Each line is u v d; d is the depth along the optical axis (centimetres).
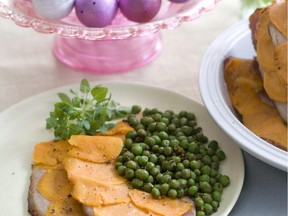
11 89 59
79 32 53
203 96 51
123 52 62
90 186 46
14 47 64
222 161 51
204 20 68
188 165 49
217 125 50
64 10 54
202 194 47
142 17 55
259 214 47
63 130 51
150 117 53
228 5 70
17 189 48
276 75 49
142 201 46
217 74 53
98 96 53
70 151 49
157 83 60
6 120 54
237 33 58
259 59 51
